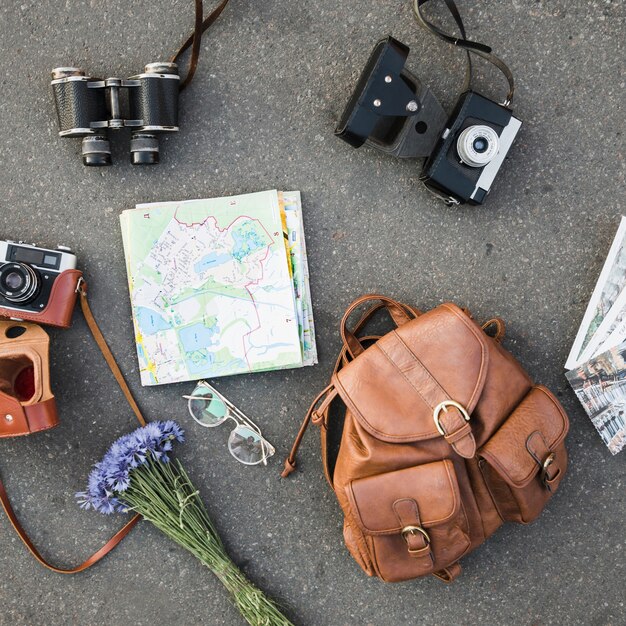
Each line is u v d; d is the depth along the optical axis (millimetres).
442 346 1048
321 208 1217
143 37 1211
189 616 1264
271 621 1177
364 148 1204
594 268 1203
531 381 1100
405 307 1149
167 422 1196
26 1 1211
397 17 1188
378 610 1248
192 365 1216
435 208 1207
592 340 1195
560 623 1234
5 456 1260
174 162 1218
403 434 1036
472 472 1116
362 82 1097
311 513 1243
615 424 1195
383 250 1218
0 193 1235
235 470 1246
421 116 1120
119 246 1230
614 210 1196
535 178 1199
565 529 1231
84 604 1273
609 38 1178
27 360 1190
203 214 1193
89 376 1246
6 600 1280
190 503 1165
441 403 1027
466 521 1062
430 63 1193
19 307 1135
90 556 1266
